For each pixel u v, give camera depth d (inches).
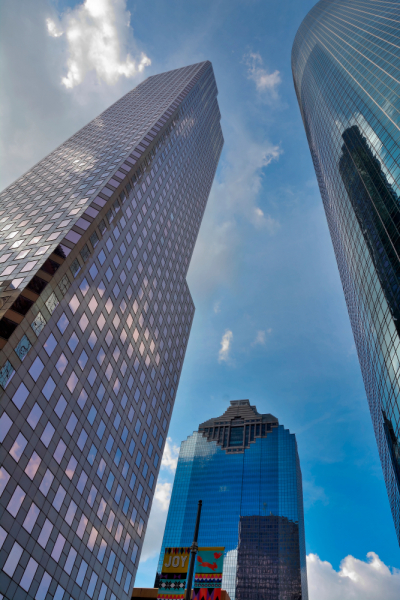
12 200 3211.1
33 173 3646.7
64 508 2039.9
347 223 4648.1
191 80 6097.4
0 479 1684.3
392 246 3189.0
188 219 4761.3
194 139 5620.1
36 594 1785.2
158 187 3954.2
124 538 2598.4
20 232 2605.8
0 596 1608.0
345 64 5664.4
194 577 1504.7
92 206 2741.1
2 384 1756.9
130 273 3070.9
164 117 4525.1
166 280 3801.7
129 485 2738.7
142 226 3412.9
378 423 4057.6
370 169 3922.2
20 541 1737.2
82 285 2411.4
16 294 1989.4
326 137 5841.5
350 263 4591.5
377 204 3622.0
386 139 3627.0
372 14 5693.9
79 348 2316.7
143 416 3046.3
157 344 3430.1
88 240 2524.6
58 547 1959.9
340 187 4990.2
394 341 3070.9
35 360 1963.6
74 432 2192.4
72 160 3710.6
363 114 4392.2
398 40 4313.5
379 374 3565.5
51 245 2343.8
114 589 2418.8
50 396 2036.2
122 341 2832.2
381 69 4345.5
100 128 4559.5
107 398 2561.5
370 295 3740.2
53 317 2123.5
